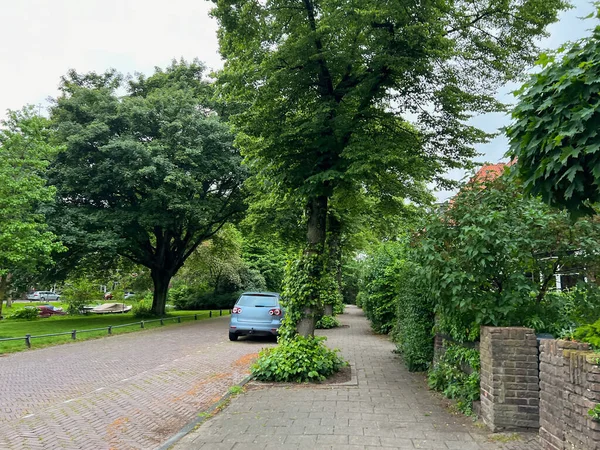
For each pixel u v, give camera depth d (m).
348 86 9.31
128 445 4.99
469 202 6.41
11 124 16.66
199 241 27.39
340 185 8.96
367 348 12.35
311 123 8.34
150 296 40.00
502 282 5.82
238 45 9.42
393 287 13.06
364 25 8.28
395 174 10.00
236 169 22.06
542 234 5.89
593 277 5.89
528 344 5.03
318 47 8.80
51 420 5.93
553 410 4.19
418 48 8.70
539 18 9.30
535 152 3.75
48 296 66.12
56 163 20.64
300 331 8.53
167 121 21.86
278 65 8.93
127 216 21.12
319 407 6.12
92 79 26.06
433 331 7.78
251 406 6.22
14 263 16.56
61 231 19.47
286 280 8.79
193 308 39.28
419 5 8.24
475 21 9.72
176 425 5.73
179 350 12.56
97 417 6.07
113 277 34.31
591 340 3.88
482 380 5.45
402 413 5.80
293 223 20.95
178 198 20.75
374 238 22.06
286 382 7.66
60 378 8.79
